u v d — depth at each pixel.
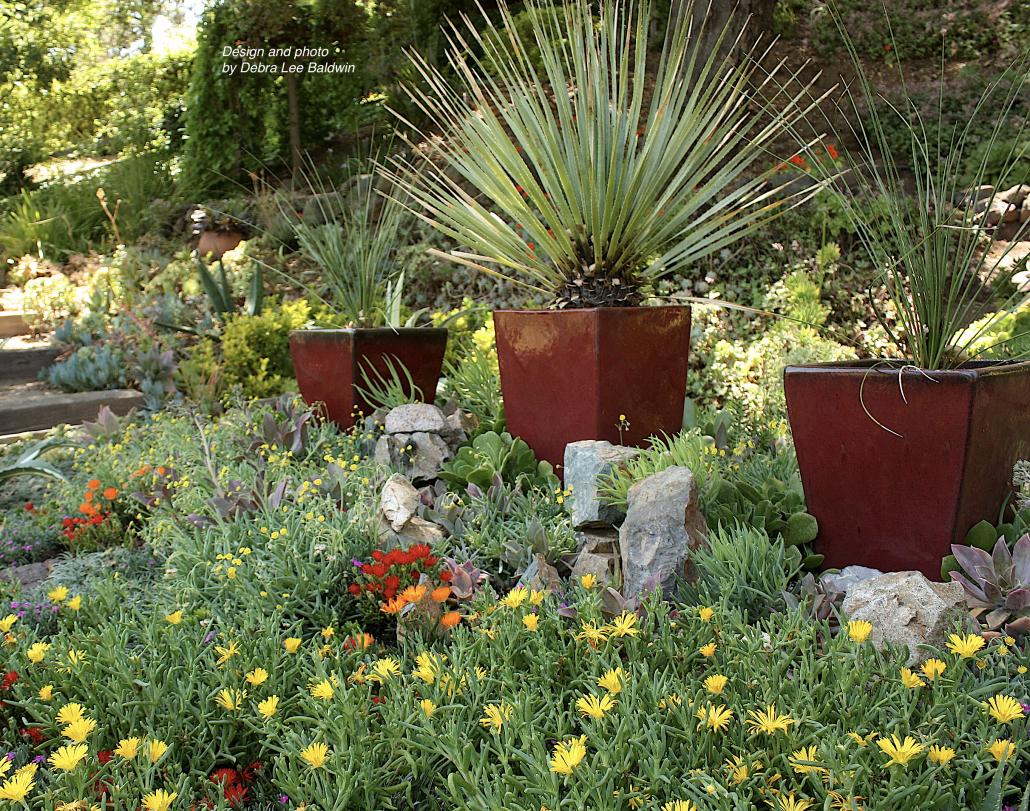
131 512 3.14
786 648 1.44
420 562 1.92
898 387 1.88
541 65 7.41
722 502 2.28
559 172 2.72
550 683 1.39
